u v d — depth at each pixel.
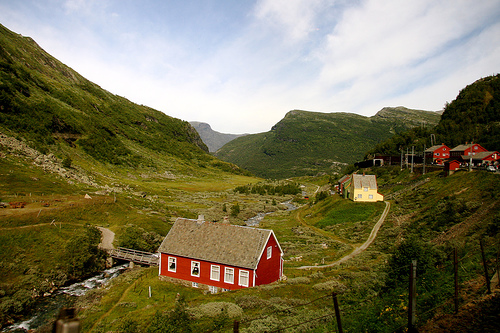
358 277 32.94
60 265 44.62
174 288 38.16
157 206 93.62
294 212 107.06
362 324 17.86
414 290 14.15
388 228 60.91
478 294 17.12
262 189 170.62
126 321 25.56
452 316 15.28
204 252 38.25
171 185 162.38
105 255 51.19
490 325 13.46
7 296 35.41
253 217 104.94
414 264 14.19
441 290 19.36
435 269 23.95
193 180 198.62
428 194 69.00
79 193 81.31
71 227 56.62
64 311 5.70
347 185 94.25
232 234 39.12
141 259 49.81
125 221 68.62
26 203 63.12
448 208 49.97
